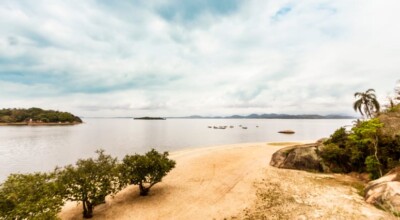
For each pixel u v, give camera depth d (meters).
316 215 11.82
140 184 15.95
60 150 49.75
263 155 29.91
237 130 117.00
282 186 16.91
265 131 108.50
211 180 19.16
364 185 16.41
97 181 12.96
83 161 13.32
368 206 12.52
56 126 163.62
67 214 13.63
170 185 18.09
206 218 12.49
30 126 160.62
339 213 11.83
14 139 72.81
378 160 17.06
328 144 22.19
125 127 152.25
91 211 12.98
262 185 17.39
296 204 13.48
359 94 44.38
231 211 13.21
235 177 19.84
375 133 18.50
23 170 32.81
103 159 14.16
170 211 13.49
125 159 15.72
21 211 9.01
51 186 10.96
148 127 151.62
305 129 124.94
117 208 14.10
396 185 12.37
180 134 90.94
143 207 14.12
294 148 23.38
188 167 23.59
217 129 126.38
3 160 39.50
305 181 17.89
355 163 20.02
